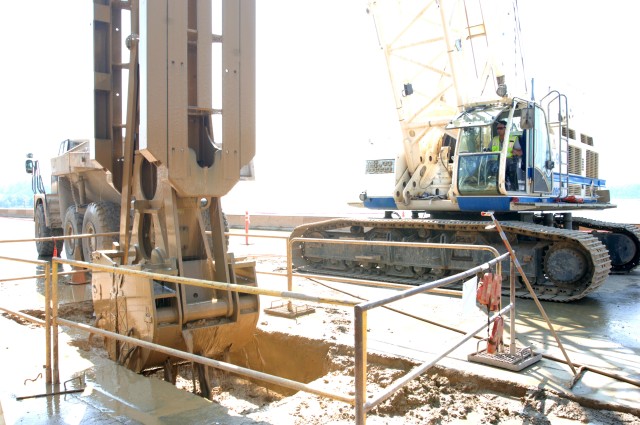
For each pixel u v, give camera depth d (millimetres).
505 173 10562
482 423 4551
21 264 14227
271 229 25641
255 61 5742
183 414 4461
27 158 16031
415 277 11617
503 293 9969
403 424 4527
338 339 6684
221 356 5785
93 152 6219
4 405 4629
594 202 14148
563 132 12445
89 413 4465
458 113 11234
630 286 11172
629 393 4938
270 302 8766
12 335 6875
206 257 5684
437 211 12133
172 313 5223
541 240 10227
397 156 12406
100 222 10781
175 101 5242
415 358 5867
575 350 6336
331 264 12891
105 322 6039
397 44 12047
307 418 4652
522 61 11578
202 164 5840
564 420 4543
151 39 5074
